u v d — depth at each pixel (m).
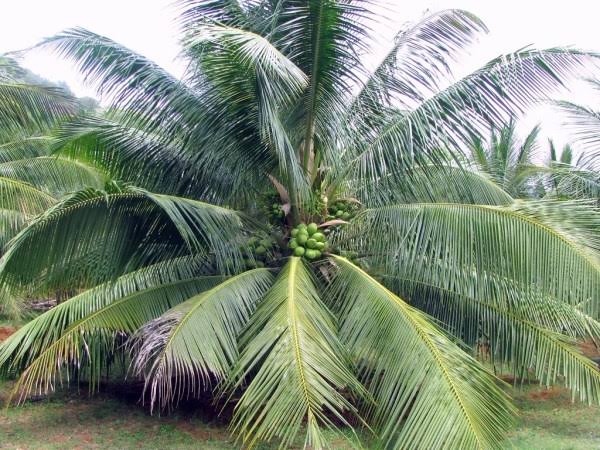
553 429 6.34
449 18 6.76
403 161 6.55
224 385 4.84
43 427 6.06
